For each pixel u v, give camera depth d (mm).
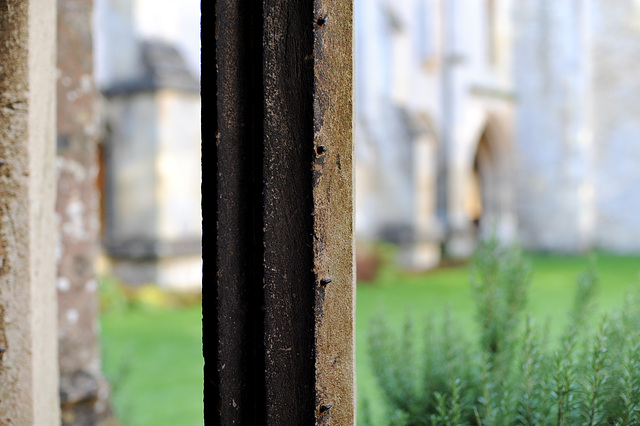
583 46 18688
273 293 989
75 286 2846
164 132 9828
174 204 9969
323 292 1001
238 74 1011
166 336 6953
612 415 1522
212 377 1001
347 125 1027
